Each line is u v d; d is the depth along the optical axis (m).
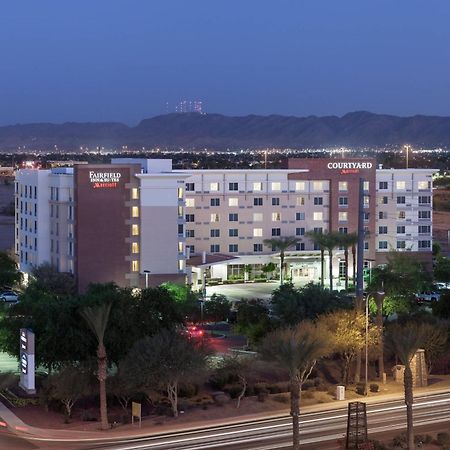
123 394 87.75
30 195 160.50
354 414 81.81
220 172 172.12
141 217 149.25
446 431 79.69
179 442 76.31
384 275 134.62
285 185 175.88
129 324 94.06
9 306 119.31
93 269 147.38
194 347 90.06
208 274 170.50
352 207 178.25
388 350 101.06
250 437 77.94
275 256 173.62
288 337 78.62
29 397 91.06
